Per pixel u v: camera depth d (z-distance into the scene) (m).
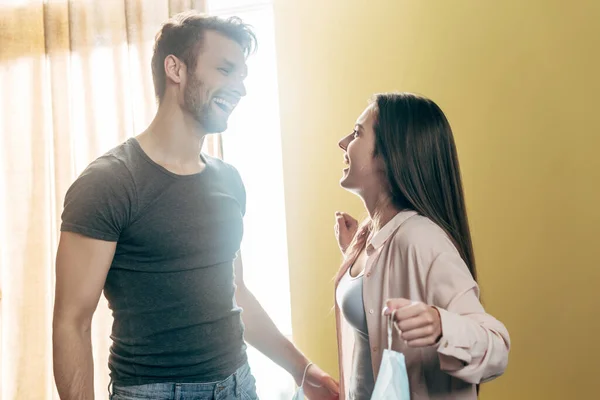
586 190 2.40
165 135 1.53
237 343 1.59
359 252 1.47
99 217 1.36
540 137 2.44
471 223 2.52
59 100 2.96
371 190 1.42
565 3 2.41
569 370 2.42
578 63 2.40
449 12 2.54
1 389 3.00
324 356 2.74
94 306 1.40
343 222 1.68
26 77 3.04
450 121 2.55
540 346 2.45
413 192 1.33
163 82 1.56
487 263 2.50
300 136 2.75
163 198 1.45
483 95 2.50
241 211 1.76
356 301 1.34
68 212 1.37
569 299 2.42
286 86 2.76
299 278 2.76
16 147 3.03
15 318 3.00
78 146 3.01
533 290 2.45
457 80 2.54
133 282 1.44
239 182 1.74
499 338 1.07
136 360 1.45
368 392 1.32
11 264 3.01
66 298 1.36
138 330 1.45
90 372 1.40
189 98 1.52
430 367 1.24
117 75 2.92
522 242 2.46
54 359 1.37
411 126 1.34
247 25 1.62
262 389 2.96
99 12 2.97
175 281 1.46
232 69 1.56
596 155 2.39
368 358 1.33
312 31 2.72
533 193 2.45
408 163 1.33
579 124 2.40
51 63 2.97
